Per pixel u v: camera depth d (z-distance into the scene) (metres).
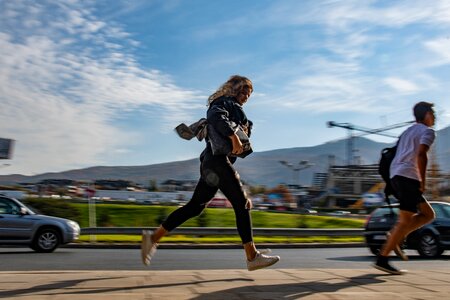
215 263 11.66
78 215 31.11
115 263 11.48
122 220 31.52
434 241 14.48
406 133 6.18
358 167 103.19
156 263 11.66
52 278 5.24
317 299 4.40
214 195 5.72
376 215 15.35
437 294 4.72
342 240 22.38
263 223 30.98
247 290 4.73
